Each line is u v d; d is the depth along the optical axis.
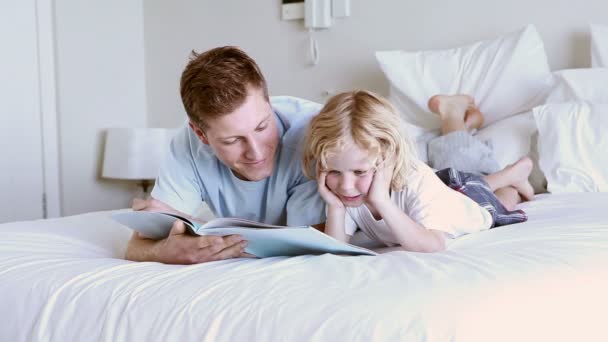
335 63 2.96
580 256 1.06
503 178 1.87
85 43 3.22
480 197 1.63
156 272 1.08
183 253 1.21
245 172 1.25
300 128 1.35
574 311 0.86
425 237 1.22
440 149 2.13
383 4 2.83
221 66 1.16
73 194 3.18
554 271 0.97
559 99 2.24
